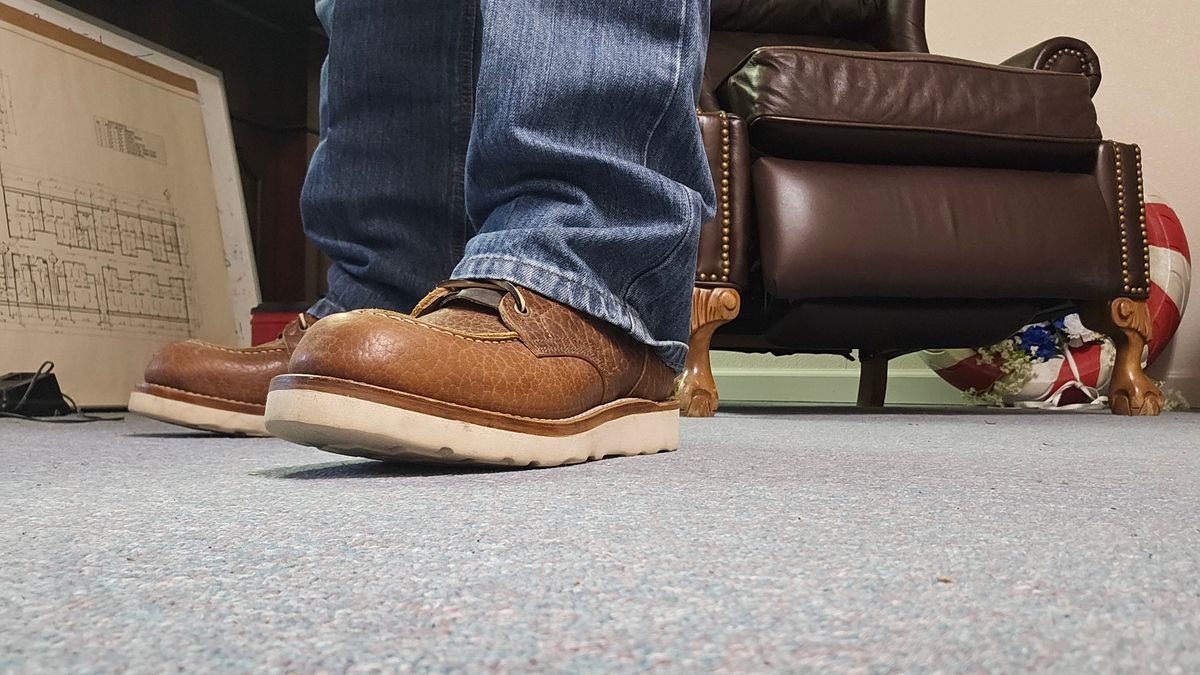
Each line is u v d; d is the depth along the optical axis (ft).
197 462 2.37
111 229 7.09
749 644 0.77
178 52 8.30
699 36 2.49
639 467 2.18
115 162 7.24
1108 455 2.65
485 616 0.86
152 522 1.38
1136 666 0.70
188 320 7.66
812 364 9.59
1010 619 0.84
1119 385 5.90
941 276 5.23
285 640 0.78
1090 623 0.83
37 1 6.81
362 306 3.34
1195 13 8.62
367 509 1.50
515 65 2.28
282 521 1.38
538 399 2.13
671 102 2.42
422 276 3.29
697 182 2.58
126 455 2.60
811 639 0.78
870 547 1.18
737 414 5.74
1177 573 1.03
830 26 8.19
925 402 9.12
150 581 1.00
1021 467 2.23
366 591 0.95
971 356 7.99
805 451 2.71
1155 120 8.71
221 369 3.32
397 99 3.20
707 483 1.85
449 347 2.01
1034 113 5.43
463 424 2.00
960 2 9.40
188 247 7.82
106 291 6.93
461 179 3.22
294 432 1.94
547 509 1.49
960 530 1.31
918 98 5.27
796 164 5.23
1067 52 6.75
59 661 0.72
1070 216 5.44
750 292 5.77
